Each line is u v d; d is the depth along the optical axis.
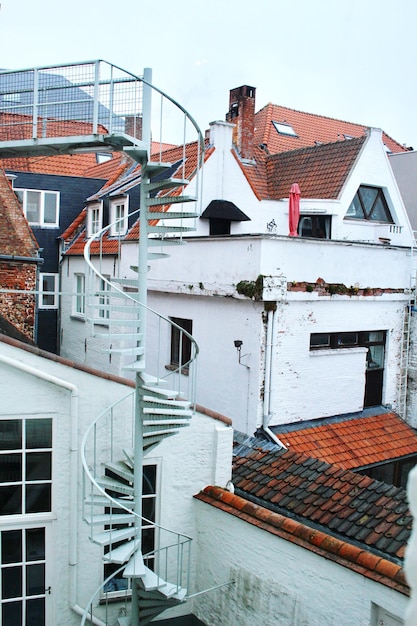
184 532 8.21
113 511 7.99
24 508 7.44
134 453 7.32
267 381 10.46
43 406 7.38
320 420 11.27
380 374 12.35
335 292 11.15
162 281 12.78
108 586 8.07
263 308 10.37
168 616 8.12
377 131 15.44
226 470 8.36
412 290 12.51
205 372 11.72
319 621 6.38
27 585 7.52
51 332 19.59
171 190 14.62
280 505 7.99
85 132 9.18
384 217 16.09
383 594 5.74
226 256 10.98
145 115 7.71
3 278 12.98
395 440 11.38
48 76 8.52
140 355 7.56
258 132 21.78
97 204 17.80
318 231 15.06
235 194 15.54
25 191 19.19
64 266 19.11
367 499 7.61
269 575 7.02
